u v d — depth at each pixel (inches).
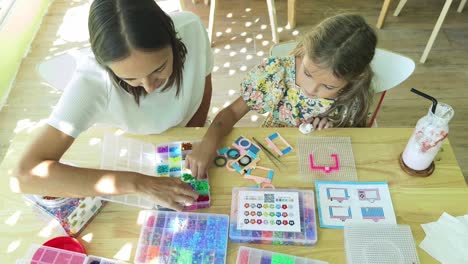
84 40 89.8
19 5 85.0
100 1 26.3
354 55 34.3
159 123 41.2
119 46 26.1
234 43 88.4
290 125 46.4
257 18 94.3
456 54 85.2
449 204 33.0
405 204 33.0
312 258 30.0
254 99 43.8
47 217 32.4
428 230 31.3
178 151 37.2
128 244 31.0
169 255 30.0
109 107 36.0
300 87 42.3
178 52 33.5
